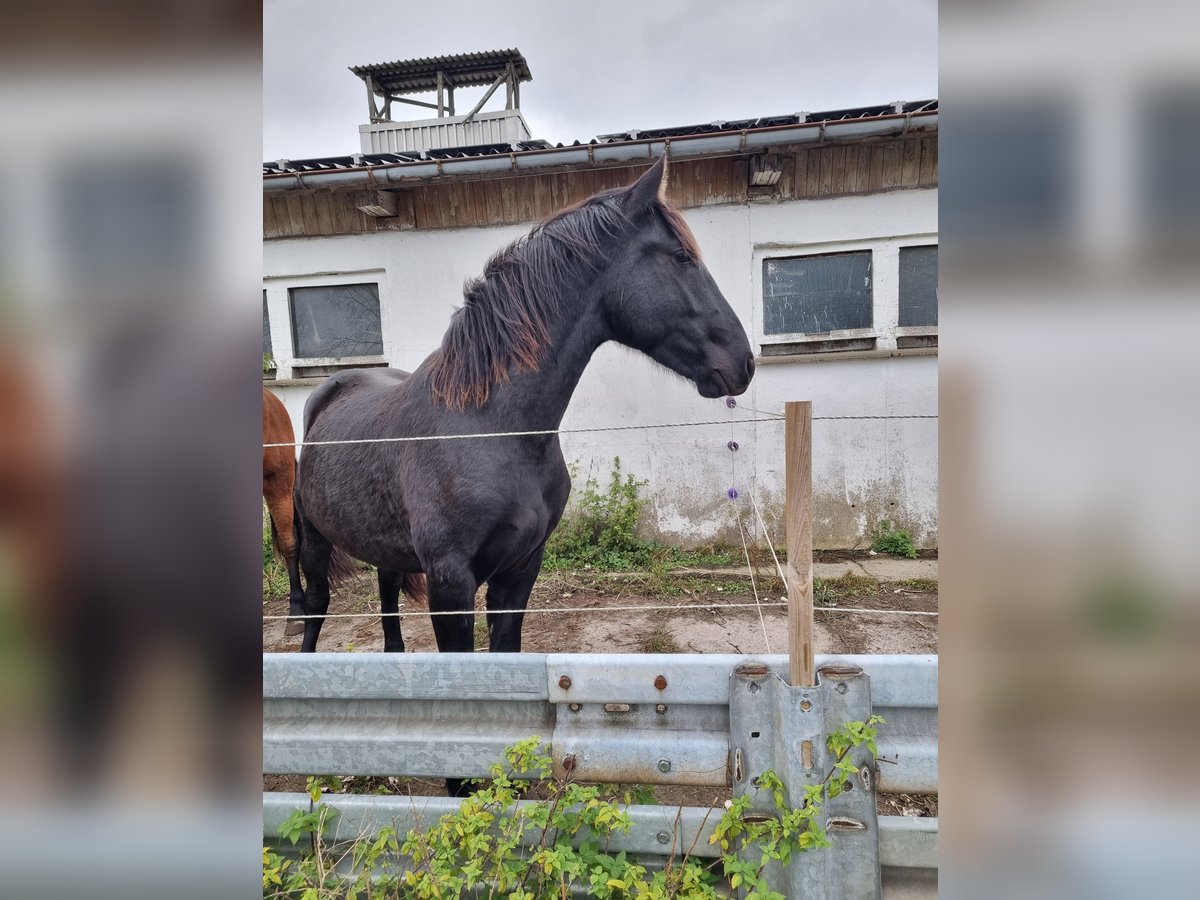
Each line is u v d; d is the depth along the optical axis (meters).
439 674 1.19
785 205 4.09
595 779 1.14
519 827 1.12
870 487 4.27
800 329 4.23
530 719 1.20
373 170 3.85
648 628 3.22
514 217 4.20
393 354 4.41
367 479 2.25
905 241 4.04
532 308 2.04
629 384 4.31
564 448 4.37
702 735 1.13
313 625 2.90
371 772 1.21
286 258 4.45
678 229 2.17
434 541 1.93
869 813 1.03
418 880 1.10
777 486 4.29
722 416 4.28
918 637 3.02
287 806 1.25
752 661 1.11
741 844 1.07
